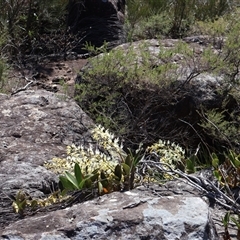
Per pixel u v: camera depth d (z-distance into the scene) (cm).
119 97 532
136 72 511
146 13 881
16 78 708
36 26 862
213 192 328
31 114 464
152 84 519
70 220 265
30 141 429
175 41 628
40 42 845
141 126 512
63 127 450
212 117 486
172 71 527
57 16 884
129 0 941
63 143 431
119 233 254
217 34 614
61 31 866
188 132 532
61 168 352
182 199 274
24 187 355
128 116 523
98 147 410
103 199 282
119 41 862
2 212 323
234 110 516
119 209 267
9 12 820
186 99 531
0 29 809
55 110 476
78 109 482
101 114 525
